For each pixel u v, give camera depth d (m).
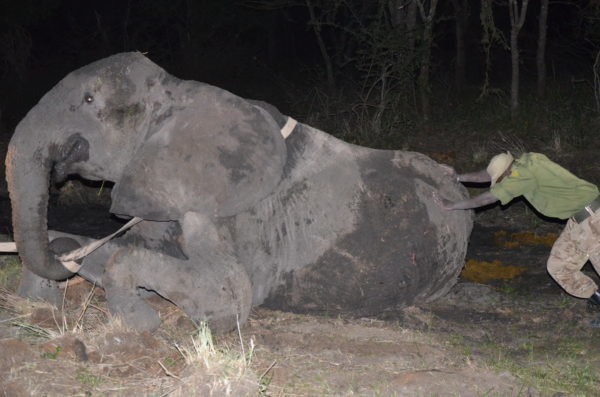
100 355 5.14
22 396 4.51
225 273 5.58
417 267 6.10
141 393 4.67
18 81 21.48
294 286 6.03
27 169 5.55
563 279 6.62
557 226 10.41
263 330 5.91
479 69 21.03
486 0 14.00
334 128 15.02
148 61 5.87
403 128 14.31
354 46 20.22
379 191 6.04
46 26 24.53
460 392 4.99
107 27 23.83
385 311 6.44
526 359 5.82
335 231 5.95
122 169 5.84
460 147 13.53
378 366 5.45
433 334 6.20
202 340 4.89
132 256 5.48
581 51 19.92
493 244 9.69
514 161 6.31
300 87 19.39
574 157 12.59
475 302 7.17
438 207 6.18
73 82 5.73
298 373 5.20
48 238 5.80
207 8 21.92
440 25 22.11
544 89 15.72
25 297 6.08
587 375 5.43
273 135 5.82
